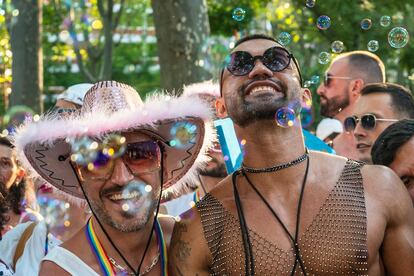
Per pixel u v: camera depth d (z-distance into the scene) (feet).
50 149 8.54
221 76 8.45
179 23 20.65
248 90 8.03
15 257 10.46
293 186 8.09
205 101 8.91
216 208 8.16
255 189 8.12
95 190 8.20
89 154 8.13
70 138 8.14
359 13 25.03
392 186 8.13
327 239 7.83
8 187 11.25
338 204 7.98
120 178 8.10
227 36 33.76
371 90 11.86
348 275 7.79
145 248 8.43
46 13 42.42
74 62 58.13
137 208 8.18
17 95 26.71
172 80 20.81
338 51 10.98
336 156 8.43
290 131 8.11
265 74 7.99
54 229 11.51
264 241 7.87
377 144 9.42
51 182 9.07
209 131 8.86
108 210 8.16
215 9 33.12
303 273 7.75
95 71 46.32
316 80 10.34
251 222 7.97
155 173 8.36
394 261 8.06
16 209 11.57
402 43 10.14
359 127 11.74
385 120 11.53
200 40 20.92
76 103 12.87
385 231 8.04
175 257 8.28
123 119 7.97
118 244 8.30
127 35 67.15
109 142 8.09
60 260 8.18
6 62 30.63
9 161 11.22
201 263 8.06
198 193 11.65
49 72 58.03
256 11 35.01
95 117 8.00
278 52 8.06
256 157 8.14
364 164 8.36
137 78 69.36
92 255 8.30
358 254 7.78
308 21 30.50
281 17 34.37
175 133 8.51
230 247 7.93
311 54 36.09
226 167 10.48
